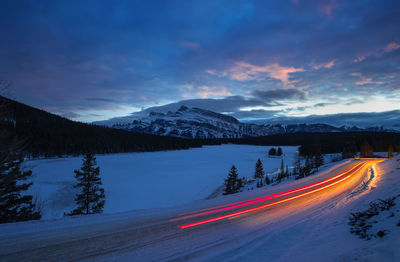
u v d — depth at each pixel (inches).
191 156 5226.4
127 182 2076.8
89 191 813.2
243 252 183.3
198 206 403.9
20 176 469.4
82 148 4655.5
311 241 200.8
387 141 4055.1
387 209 250.2
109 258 169.0
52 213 1058.1
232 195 567.5
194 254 179.6
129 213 324.5
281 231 242.2
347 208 338.6
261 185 1913.1
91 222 267.1
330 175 1203.9
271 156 5423.2
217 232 242.7
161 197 1561.3
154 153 5684.1
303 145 5620.1
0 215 452.1
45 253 174.2
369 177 865.5
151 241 209.6
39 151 3996.1
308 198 502.6
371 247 155.3
